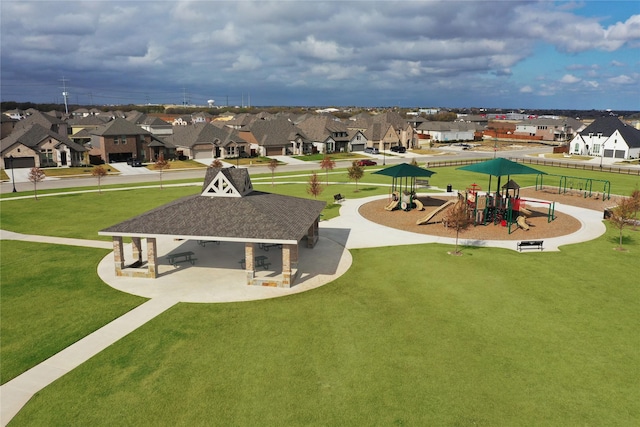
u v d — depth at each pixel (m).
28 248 32.06
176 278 25.89
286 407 14.58
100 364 17.16
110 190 57.31
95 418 14.15
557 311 21.41
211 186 27.59
